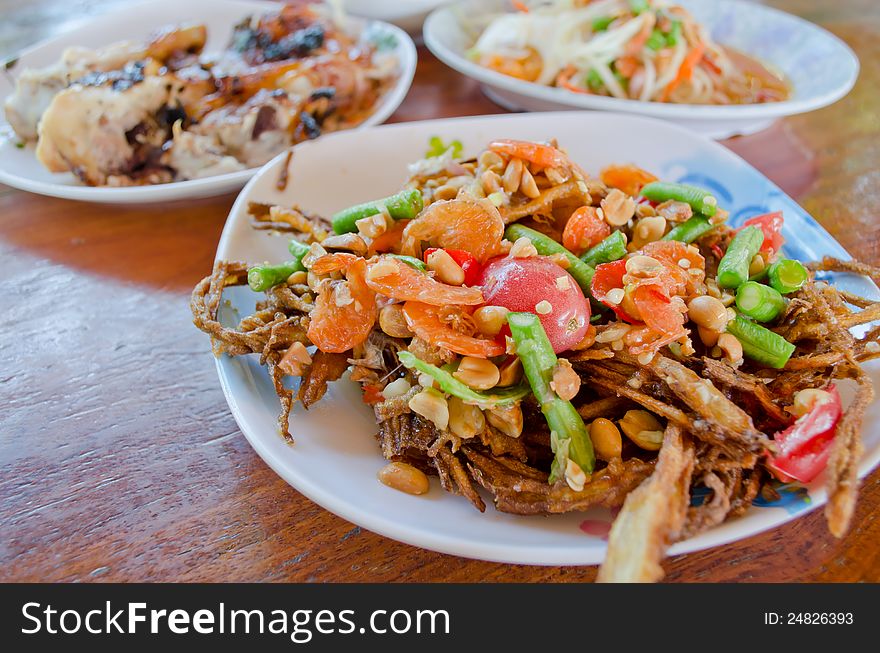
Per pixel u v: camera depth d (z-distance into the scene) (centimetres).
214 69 38
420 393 21
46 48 42
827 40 44
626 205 26
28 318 28
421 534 18
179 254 32
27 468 23
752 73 46
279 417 22
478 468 21
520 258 23
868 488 22
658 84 44
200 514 22
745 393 22
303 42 40
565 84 44
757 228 26
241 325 24
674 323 22
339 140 31
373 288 22
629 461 20
